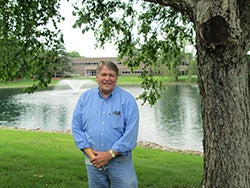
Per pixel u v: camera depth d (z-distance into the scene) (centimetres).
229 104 302
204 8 280
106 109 299
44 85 615
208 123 314
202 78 312
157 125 1936
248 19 308
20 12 553
